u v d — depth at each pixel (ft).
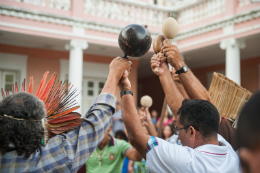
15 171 3.44
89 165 9.91
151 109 47.75
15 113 3.48
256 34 23.57
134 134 4.62
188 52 31.01
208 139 4.34
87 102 32.63
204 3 27.81
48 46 29.53
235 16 24.63
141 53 4.36
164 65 5.25
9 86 28.09
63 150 3.64
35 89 28.94
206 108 4.40
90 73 32.58
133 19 29.58
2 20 23.34
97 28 27.55
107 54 33.53
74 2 26.48
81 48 26.73
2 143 3.42
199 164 4.02
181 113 4.58
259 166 1.70
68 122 3.96
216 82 6.97
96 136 3.89
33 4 24.77
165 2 34.04
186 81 5.09
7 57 27.66
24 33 24.20
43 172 3.52
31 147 3.52
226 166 4.12
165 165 4.10
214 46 27.86
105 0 27.96
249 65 33.06
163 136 13.47
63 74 30.48
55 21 25.52
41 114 3.66
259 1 23.21
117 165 10.07
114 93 4.23
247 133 1.74
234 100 6.81
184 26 29.99
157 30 30.50
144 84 49.96
